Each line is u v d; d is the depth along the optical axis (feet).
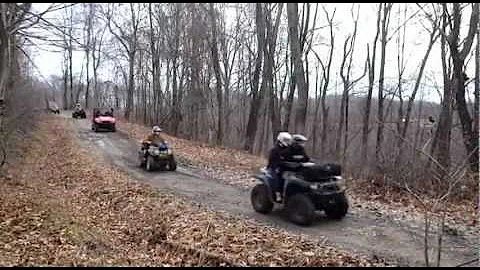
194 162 61.77
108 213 36.29
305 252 25.04
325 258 24.07
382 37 85.66
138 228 31.55
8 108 61.11
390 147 51.13
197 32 107.45
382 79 84.74
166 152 55.31
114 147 80.28
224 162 62.39
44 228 29.48
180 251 26.22
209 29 106.63
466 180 37.99
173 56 115.55
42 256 24.38
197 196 41.04
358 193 40.47
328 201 30.58
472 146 43.60
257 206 34.37
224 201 38.88
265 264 23.50
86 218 33.94
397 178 40.98
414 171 41.52
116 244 28.07
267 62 85.10
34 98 101.65
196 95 113.09
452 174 28.19
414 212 33.73
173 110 114.93
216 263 24.14
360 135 98.07
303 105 61.87
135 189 43.11
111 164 61.52
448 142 46.98
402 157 43.86
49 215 32.58
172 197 40.16
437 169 40.86
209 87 113.60
